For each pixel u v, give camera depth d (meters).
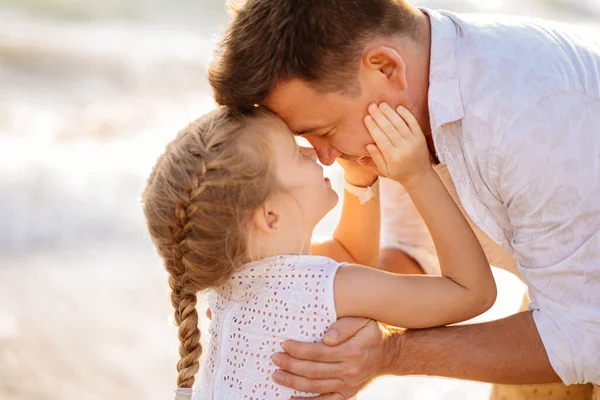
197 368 2.47
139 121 9.32
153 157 7.96
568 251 2.30
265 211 2.38
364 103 2.35
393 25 2.34
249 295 2.42
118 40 13.09
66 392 4.24
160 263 5.88
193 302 2.47
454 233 2.41
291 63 2.27
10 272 5.55
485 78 2.30
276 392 2.37
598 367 2.37
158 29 14.01
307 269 2.39
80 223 6.35
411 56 2.37
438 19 2.40
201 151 2.35
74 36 13.06
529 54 2.31
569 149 2.23
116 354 4.66
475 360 2.43
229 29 2.38
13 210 6.42
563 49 2.34
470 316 2.45
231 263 2.38
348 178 2.81
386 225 3.12
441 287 2.41
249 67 2.32
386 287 2.38
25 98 9.95
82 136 8.54
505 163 2.27
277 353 2.35
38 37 12.66
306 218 2.47
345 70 2.29
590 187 2.25
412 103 2.40
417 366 2.47
